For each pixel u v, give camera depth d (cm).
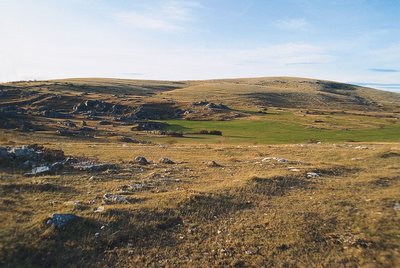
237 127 13350
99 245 1708
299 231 1944
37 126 8394
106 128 11369
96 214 1964
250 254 1727
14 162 3030
